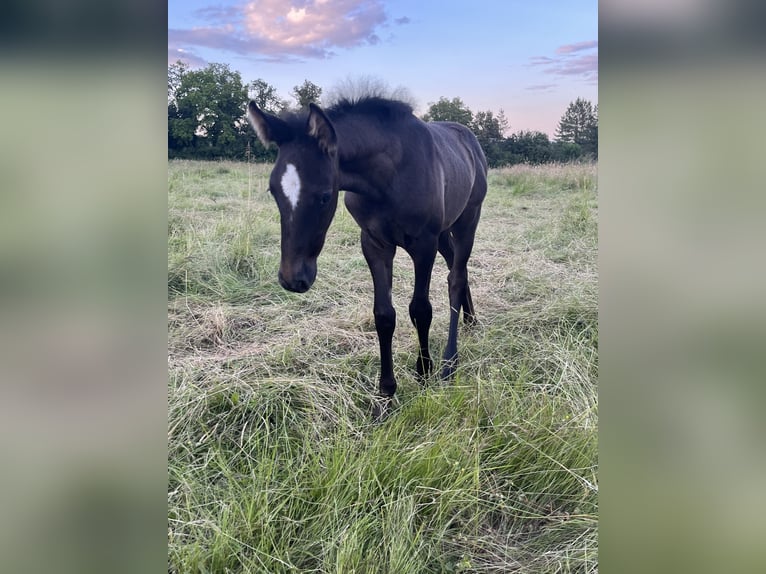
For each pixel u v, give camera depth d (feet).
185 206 16.57
